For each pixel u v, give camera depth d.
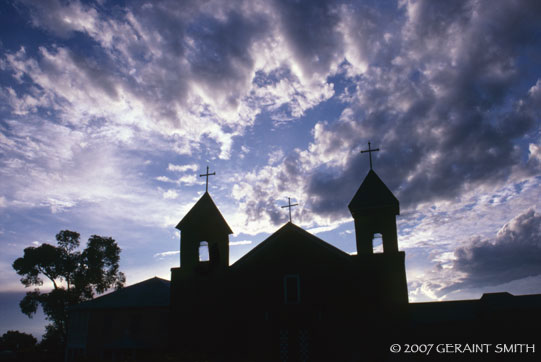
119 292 36.22
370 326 22.73
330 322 23.39
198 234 27.45
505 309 34.44
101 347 31.88
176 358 22.34
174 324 25.33
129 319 32.62
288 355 23.41
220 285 25.88
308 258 25.19
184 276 26.47
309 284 24.56
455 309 37.09
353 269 24.23
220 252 26.91
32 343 52.38
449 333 34.03
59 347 46.88
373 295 23.38
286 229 26.31
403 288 23.14
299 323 23.86
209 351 24.27
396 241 24.70
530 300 35.91
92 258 52.56
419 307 38.41
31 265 50.47
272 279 25.25
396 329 22.36
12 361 34.41
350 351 22.48
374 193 25.97
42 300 49.94
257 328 24.31
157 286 36.81
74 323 34.38
